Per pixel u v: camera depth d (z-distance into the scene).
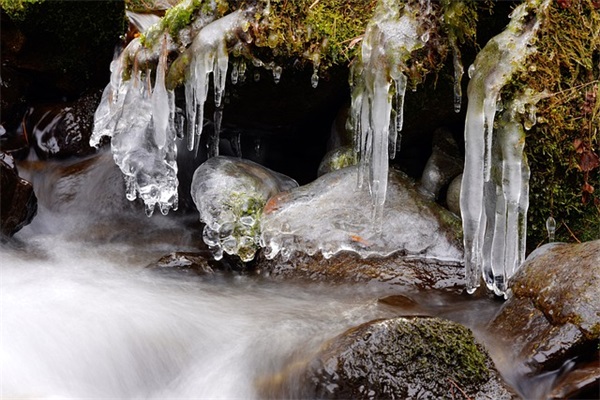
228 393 3.29
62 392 3.31
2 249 4.74
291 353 3.34
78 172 5.46
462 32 4.01
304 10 4.21
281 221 4.34
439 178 4.47
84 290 4.09
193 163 5.26
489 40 4.02
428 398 2.96
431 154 4.60
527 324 3.42
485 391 3.01
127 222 5.19
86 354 3.52
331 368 3.01
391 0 4.02
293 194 4.45
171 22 4.31
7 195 4.73
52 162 5.60
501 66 3.88
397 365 3.00
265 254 4.36
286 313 3.81
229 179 4.46
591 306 3.23
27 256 4.71
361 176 4.28
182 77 4.29
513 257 3.92
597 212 4.12
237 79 4.36
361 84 4.10
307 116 4.80
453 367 3.03
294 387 3.10
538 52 3.91
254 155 5.23
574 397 2.96
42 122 5.65
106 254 4.84
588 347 3.17
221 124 4.97
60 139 5.60
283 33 4.18
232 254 4.38
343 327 3.54
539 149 3.99
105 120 4.69
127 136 4.55
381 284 4.05
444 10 3.99
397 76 3.91
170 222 5.21
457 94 4.05
